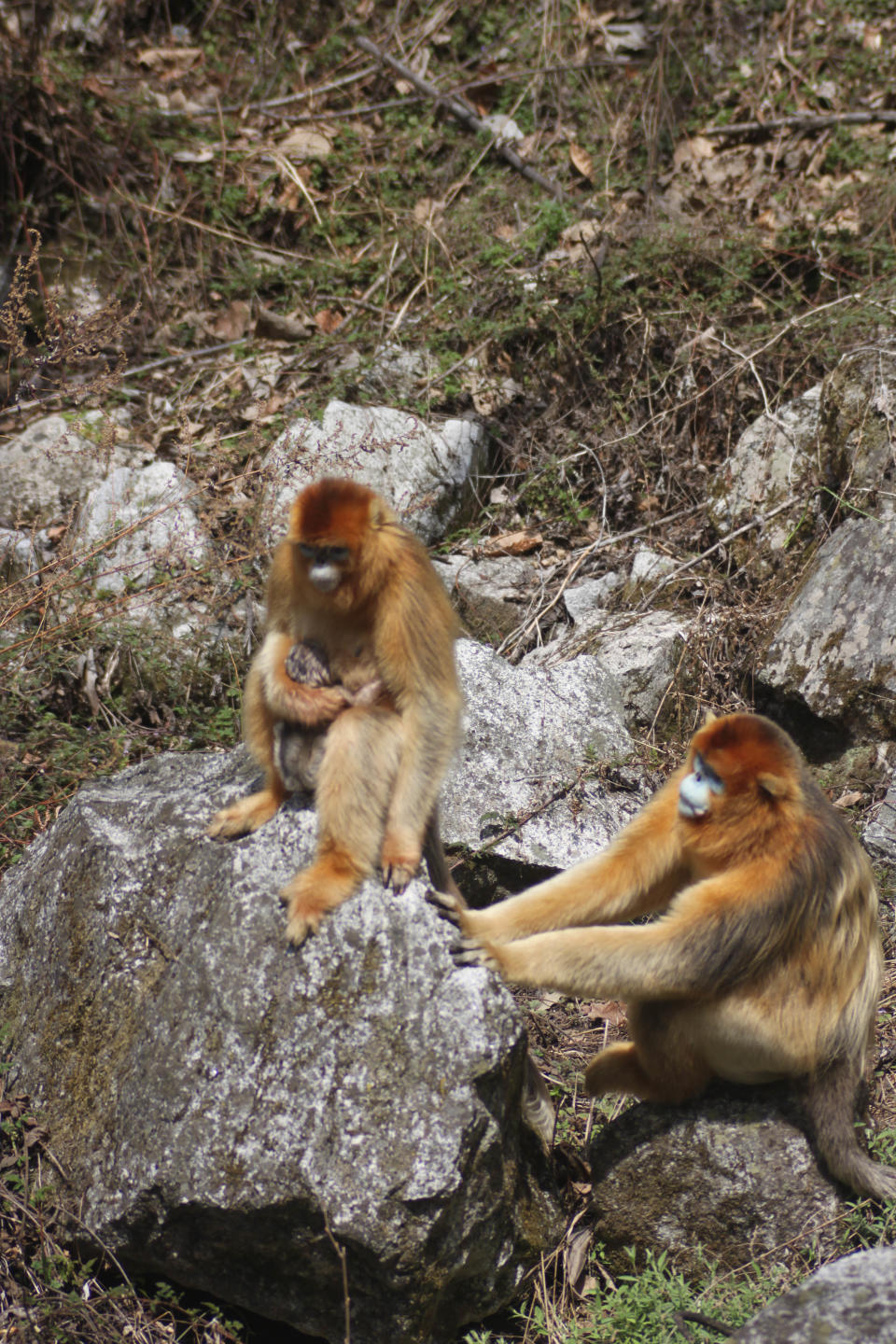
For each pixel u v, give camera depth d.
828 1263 7.12
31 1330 6.80
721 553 14.26
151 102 19.62
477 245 17.77
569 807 10.43
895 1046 9.37
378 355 16.14
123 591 12.87
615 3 21.30
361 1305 6.80
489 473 15.61
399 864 7.25
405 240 18.03
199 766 9.11
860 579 12.36
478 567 14.30
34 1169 7.40
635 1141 7.91
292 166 19.16
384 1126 6.63
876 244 16.77
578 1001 10.04
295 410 15.09
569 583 14.20
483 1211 6.89
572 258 17.09
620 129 19.33
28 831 10.45
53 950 7.90
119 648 12.40
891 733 11.95
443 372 16.02
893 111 18.94
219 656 12.69
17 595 12.03
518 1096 7.21
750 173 18.61
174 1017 7.15
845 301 15.76
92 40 20.28
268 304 17.86
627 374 15.91
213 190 19.00
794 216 17.70
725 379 15.39
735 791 7.35
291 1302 6.94
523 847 10.10
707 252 16.69
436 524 14.56
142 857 7.80
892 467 12.92
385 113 20.22
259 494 13.16
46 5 19.58
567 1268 7.72
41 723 11.72
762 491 14.14
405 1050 6.80
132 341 17.23
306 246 18.70
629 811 10.62
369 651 7.68
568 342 16.09
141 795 8.51
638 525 15.02
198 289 18.16
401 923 7.09
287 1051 6.85
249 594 12.82
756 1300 7.21
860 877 7.77
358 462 14.06
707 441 15.41
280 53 20.94
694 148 18.98
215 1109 6.78
